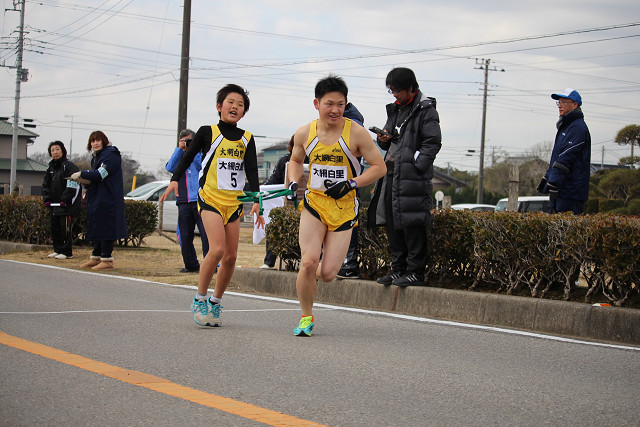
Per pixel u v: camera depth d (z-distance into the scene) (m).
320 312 7.49
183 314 7.11
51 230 12.66
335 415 3.96
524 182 63.25
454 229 7.71
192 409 3.98
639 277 6.58
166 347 5.52
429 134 7.33
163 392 4.29
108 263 11.23
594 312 6.56
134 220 14.81
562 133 8.12
